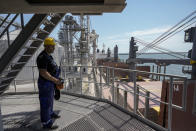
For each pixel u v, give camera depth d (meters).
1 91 3.93
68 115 2.79
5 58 3.22
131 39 18.92
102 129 2.32
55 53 11.24
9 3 1.07
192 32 7.11
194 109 2.43
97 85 11.32
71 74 9.60
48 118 2.18
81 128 2.34
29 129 2.26
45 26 3.96
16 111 3.00
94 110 3.05
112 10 1.28
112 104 3.38
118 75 23.11
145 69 23.95
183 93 1.98
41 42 3.97
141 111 7.32
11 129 2.25
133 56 18.80
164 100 6.19
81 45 18.70
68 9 1.26
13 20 3.16
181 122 4.55
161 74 2.20
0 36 3.09
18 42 3.20
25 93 4.49
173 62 22.03
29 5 1.13
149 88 13.32
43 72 1.88
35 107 3.26
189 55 7.77
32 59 8.38
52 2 1.12
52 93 2.20
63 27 16.17
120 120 2.61
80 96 4.10
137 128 2.33
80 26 17.27
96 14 2.61
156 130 2.25
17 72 3.98
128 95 10.91
